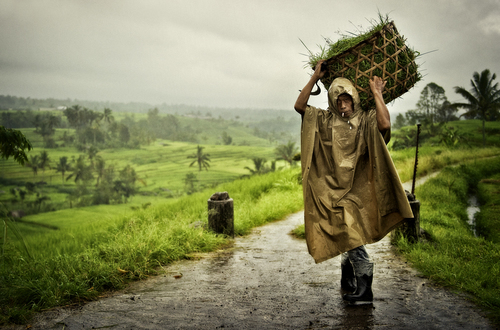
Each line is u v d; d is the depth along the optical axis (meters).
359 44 2.98
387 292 3.16
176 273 3.96
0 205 3.62
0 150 4.47
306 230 3.04
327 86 3.28
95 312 2.77
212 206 5.97
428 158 21.86
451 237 5.73
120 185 105.75
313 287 3.42
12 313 2.60
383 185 2.89
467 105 45.38
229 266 4.28
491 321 2.49
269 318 2.65
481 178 19.62
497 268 3.62
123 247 4.32
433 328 2.40
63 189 123.69
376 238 2.92
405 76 3.01
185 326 2.51
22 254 3.71
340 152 3.01
